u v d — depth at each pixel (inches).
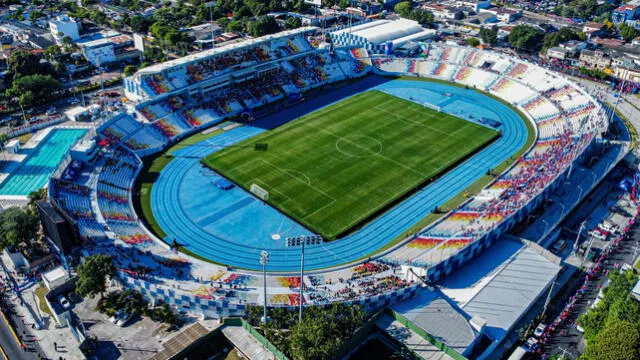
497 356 3393.2
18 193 5000.0
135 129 5910.4
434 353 3280.0
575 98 6732.3
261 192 5039.4
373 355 3376.0
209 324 3570.4
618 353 2962.6
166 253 4178.2
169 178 5300.2
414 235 4411.9
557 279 4069.9
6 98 6732.3
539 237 4471.0
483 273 3996.1
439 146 5969.5
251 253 4264.3
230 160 5625.0
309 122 6510.8
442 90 7578.7
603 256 4286.4
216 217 4709.6
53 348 3356.3
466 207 4756.4
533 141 6141.7
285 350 3297.2
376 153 5787.4
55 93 7116.1
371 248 4343.0
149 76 6432.1
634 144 6033.5
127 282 3757.4
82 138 5516.7
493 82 7598.4
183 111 6392.7
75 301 3730.3
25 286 3905.0
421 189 5152.6
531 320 3651.6
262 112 6786.4
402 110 6889.8
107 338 3430.1
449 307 3592.5
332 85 7706.7
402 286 3745.1
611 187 5315.0
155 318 3592.5
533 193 4746.6
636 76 7829.7
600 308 3479.3
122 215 4611.2
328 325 3257.9
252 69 7155.5
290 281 3850.9
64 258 3927.2
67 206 4429.1
